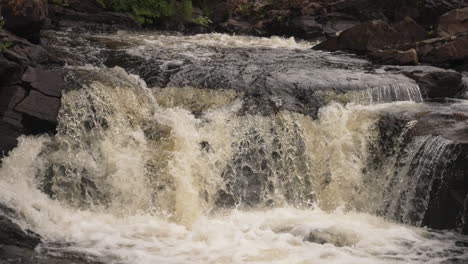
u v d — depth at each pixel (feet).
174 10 70.54
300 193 35.29
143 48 48.14
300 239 29.40
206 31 74.18
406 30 54.70
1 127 32.22
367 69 45.16
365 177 35.47
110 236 28.76
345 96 38.65
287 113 36.37
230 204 34.27
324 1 76.43
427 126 34.32
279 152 35.65
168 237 29.22
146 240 28.60
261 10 79.25
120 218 31.65
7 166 31.94
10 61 33.71
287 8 76.38
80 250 26.86
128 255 26.61
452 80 42.70
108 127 34.73
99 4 64.54
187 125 35.19
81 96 34.76
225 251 27.63
